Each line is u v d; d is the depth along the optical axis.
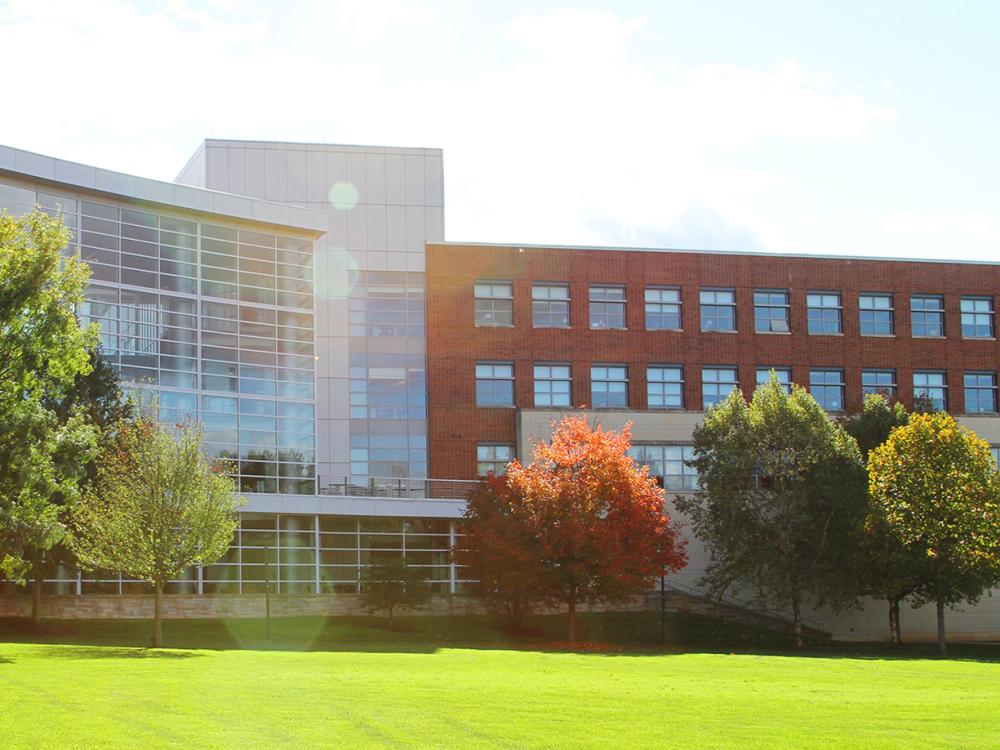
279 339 63.12
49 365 38.00
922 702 28.30
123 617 56.03
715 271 79.69
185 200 60.25
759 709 26.02
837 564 62.31
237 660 36.56
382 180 77.62
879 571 60.34
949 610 75.00
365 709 24.02
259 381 62.19
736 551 63.94
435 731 21.53
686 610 69.62
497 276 77.06
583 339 77.38
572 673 35.25
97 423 48.81
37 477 37.56
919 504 56.81
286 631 54.66
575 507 54.06
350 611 62.38
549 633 60.31
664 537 55.94
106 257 58.00
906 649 60.56
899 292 82.06
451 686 29.16
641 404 77.38
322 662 36.66
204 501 43.56
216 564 59.53
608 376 77.44
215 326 61.09
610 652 48.53
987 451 57.81
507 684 30.38
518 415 75.31
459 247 76.94
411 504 64.81
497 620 63.38
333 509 62.56
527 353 76.62
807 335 80.38
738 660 44.06
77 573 55.28
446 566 66.00
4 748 19.05
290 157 76.94
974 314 83.25
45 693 25.36
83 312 56.84
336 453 74.44
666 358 78.19
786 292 80.69
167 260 59.97
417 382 76.12
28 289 37.06
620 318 78.25
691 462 64.31
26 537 38.78
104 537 43.03
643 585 55.00
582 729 22.12
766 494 63.09
